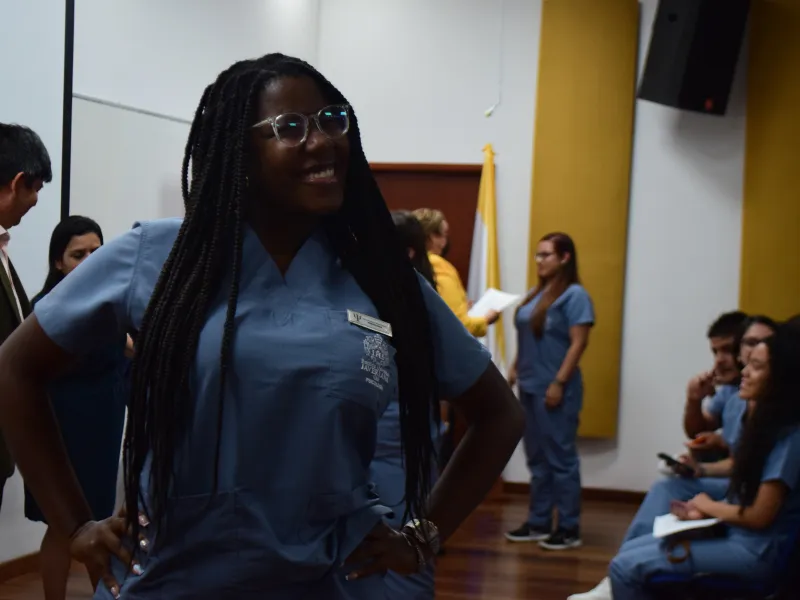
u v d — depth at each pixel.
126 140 4.19
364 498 1.07
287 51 5.70
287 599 1.03
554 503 4.64
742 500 2.47
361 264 1.12
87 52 3.96
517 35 5.87
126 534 1.05
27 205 2.51
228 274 1.04
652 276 5.67
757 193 5.46
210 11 4.84
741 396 2.62
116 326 1.09
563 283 4.62
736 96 5.57
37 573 3.71
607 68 5.70
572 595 3.63
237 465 0.99
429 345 1.15
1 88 3.44
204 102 1.12
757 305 5.45
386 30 6.04
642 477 5.66
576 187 5.71
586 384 5.67
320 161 1.05
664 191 5.66
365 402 1.03
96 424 2.60
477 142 5.91
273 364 0.99
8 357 1.07
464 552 4.35
